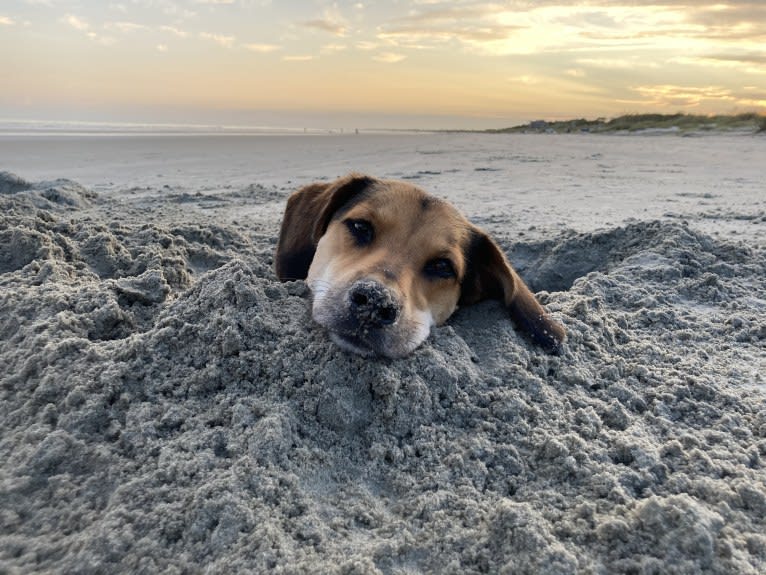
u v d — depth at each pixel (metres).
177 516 0.21
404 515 0.23
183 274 0.44
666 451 0.26
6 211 0.54
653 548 0.20
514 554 0.20
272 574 0.19
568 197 1.01
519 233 0.69
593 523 0.21
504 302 0.39
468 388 0.30
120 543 0.20
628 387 0.32
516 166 1.53
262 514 0.21
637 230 0.59
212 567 0.19
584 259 0.58
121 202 0.80
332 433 0.26
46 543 0.20
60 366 0.27
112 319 0.32
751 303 0.46
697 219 0.79
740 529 0.21
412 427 0.27
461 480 0.24
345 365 0.29
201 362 0.28
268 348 0.29
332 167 1.44
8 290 0.35
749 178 1.26
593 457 0.25
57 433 0.23
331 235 0.39
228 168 1.38
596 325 0.39
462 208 0.88
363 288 0.29
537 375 0.32
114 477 0.22
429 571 0.20
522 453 0.26
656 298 0.46
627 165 1.56
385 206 0.38
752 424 0.29
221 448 0.24
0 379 0.28
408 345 0.31
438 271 0.36
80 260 0.44
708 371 0.35
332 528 0.22
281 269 0.43
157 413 0.26
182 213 0.76
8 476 0.22
